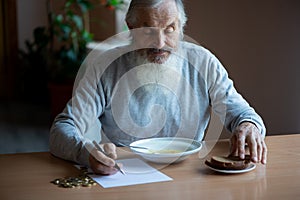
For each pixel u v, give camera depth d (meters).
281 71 2.68
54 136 1.62
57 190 1.30
